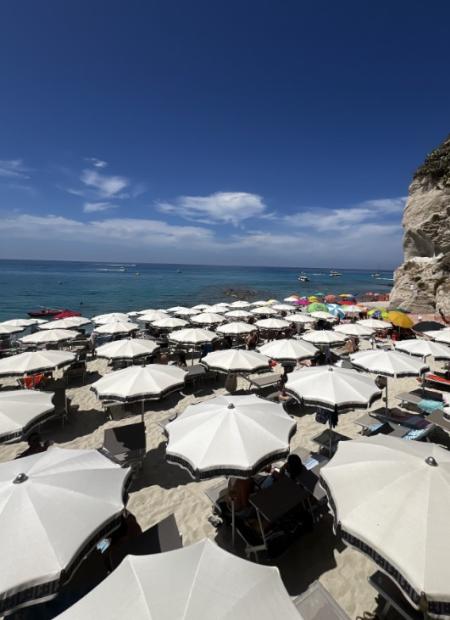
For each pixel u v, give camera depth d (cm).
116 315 1856
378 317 2158
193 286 6700
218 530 500
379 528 283
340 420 852
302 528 467
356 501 313
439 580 239
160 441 767
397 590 348
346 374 662
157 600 223
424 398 935
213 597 226
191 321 1809
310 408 912
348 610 383
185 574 245
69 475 362
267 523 460
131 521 450
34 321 1770
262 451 430
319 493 482
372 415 784
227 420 472
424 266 2567
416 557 255
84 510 324
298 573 427
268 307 2283
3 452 749
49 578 265
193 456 424
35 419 562
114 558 379
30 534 290
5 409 558
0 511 305
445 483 309
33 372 844
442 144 2570
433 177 2570
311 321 1842
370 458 364
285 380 995
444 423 704
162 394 641
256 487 546
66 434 813
